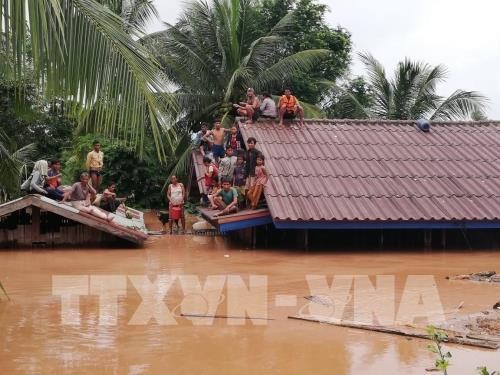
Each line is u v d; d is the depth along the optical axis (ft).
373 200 46.65
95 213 46.75
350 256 42.91
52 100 22.31
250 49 83.82
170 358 18.86
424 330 21.38
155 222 73.77
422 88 92.48
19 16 19.80
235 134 57.57
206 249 47.16
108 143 84.02
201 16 86.58
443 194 48.08
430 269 36.70
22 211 48.73
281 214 43.73
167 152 79.30
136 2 81.20
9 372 17.60
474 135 58.65
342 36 101.19
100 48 21.59
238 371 17.71
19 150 71.77
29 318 23.95
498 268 37.24
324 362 18.38
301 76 92.27
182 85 86.99
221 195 48.08
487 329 21.59
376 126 58.90
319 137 55.42
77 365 18.21
